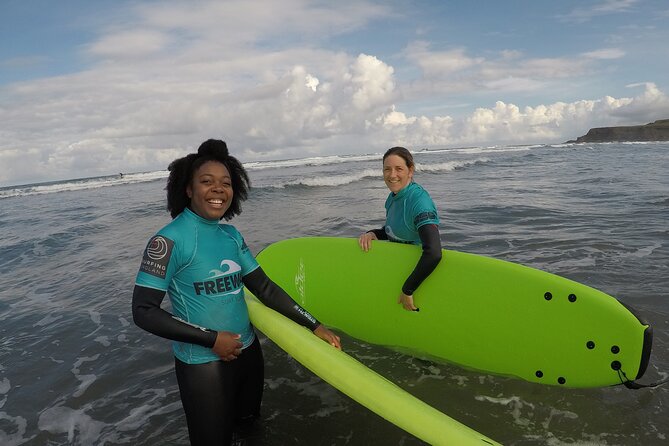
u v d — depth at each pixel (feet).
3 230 35.17
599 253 17.16
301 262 11.73
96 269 20.49
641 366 7.89
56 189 85.30
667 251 16.92
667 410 8.11
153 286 6.21
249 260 7.64
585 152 112.57
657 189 33.06
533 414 8.21
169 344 12.38
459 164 69.46
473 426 7.96
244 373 7.34
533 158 89.86
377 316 10.58
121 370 11.09
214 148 6.98
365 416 8.47
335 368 6.19
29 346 12.76
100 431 8.71
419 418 5.35
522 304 8.89
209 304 6.79
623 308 8.01
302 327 7.41
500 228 22.72
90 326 13.92
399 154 9.91
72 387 10.44
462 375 9.57
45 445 8.41
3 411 9.65
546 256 17.20
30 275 20.54
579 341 8.38
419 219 9.26
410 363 10.14
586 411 8.22
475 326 9.41
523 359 9.00
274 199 40.52
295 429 8.14
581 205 28.22
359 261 10.87
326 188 48.21
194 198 6.74
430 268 9.09
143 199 49.80
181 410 9.23
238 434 8.06
